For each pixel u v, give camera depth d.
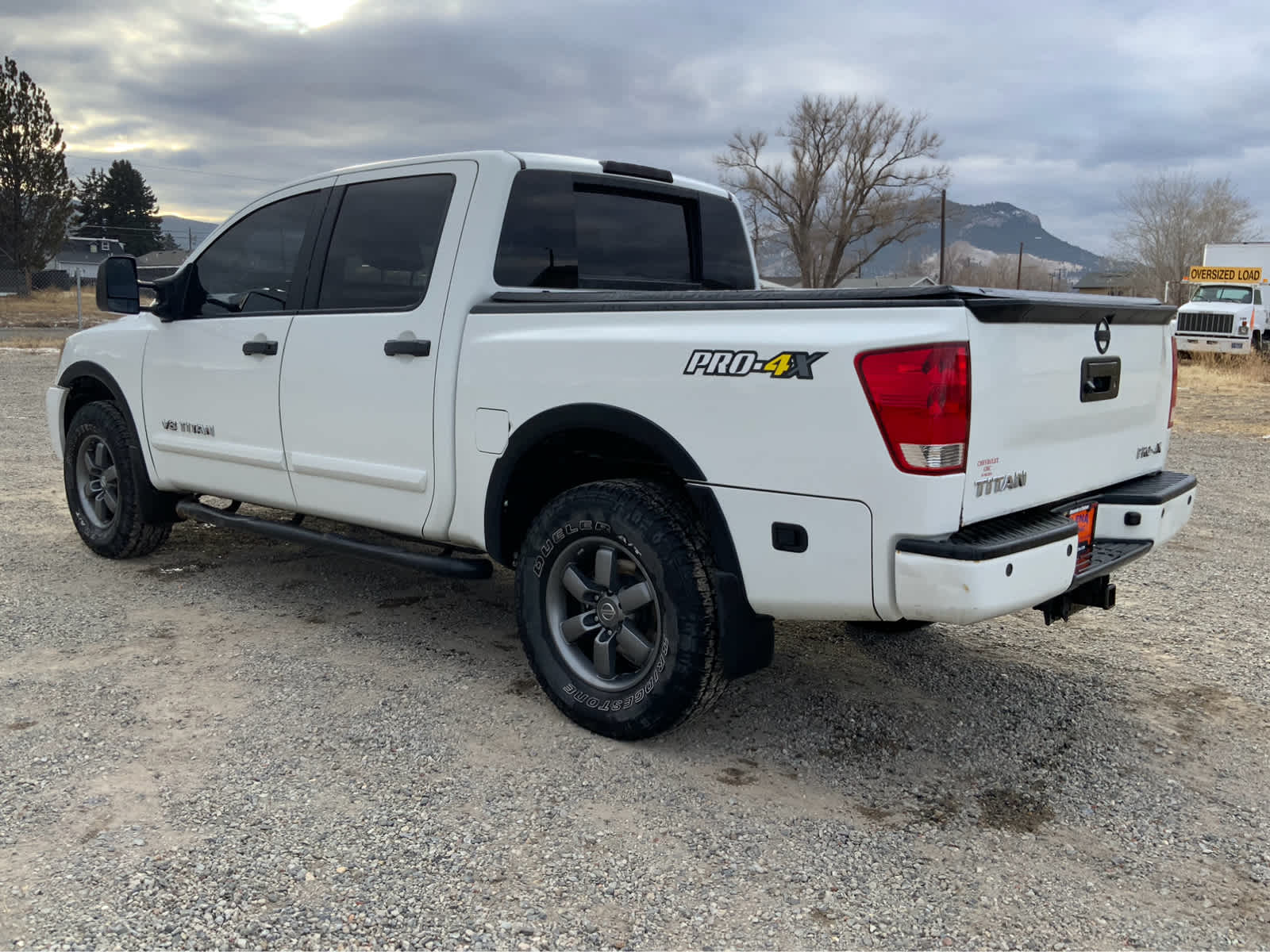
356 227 4.10
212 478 4.72
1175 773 3.23
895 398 2.63
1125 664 4.23
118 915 2.32
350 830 2.73
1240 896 2.54
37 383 14.54
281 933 2.28
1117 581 5.54
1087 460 3.28
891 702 3.77
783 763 3.23
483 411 3.57
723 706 3.69
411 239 3.89
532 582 3.50
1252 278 25.23
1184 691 3.93
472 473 3.64
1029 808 2.98
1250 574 5.69
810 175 57.34
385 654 4.12
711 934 2.33
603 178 4.07
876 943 2.30
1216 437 11.89
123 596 4.80
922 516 2.63
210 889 2.43
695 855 2.66
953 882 2.57
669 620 3.12
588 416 3.27
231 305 4.60
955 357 2.60
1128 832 2.85
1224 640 4.54
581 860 2.62
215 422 4.62
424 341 3.74
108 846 2.61
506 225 3.71
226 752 3.18
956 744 3.41
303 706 3.55
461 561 3.79
